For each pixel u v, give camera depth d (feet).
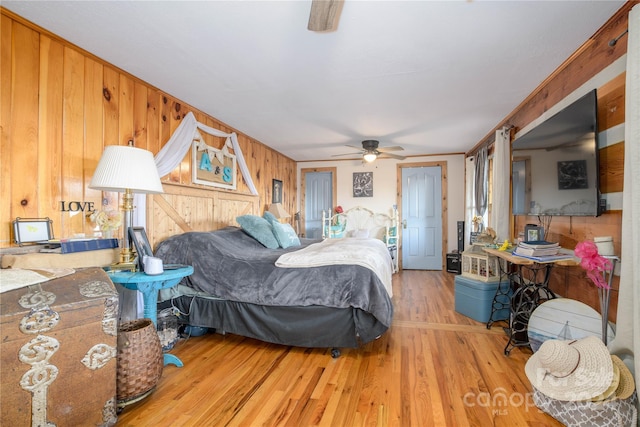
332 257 7.81
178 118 9.87
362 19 5.67
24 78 5.90
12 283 4.21
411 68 7.66
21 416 3.93
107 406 4.72
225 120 12.00
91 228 7.09
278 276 7.73
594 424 4.49
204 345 8.00
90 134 7.09
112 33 6.23
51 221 6.22
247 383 6.11
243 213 13.80
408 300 12.12
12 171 5.73
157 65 7.56
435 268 19.11
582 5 5.36
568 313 6.58
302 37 6.31
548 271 7.48
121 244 7.73
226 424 4.89
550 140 7.68
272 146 16.60
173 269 7.04
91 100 7.11
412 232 19.49
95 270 5.19
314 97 9.61
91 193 7.11
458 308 10.52
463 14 5.54
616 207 5.86
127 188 6.23
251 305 7.79
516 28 6.00
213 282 8.07
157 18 5.74
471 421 4.92
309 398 5.58
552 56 7.11
